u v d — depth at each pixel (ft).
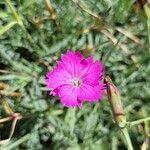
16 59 0.48
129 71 0.48
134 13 0.49
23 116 0.46
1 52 0.47
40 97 0.47
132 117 0.47
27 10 0.48
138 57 0.49
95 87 0.42
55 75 0.43
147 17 0.47
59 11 0.48
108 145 0.46
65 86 0.43
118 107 0.39
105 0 0.49
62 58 0.44
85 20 0.49
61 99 0.42
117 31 0.50
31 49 0.48
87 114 0.47
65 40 0.48
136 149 0.47
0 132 0.47
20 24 0.45
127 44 0.49
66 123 0.46
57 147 0.46
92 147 0.46
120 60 0.49
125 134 0.40
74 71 0.43
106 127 0.47
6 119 0.45
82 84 0.43
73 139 0.46
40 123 0.47
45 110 0.47
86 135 0.46
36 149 0.46
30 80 0.47
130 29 0.49
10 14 0.47
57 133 0.46
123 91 0.48
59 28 0.48
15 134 0.46
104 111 0.47
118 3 0.48
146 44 0.49
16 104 0.47
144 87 0.48
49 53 0.48
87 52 0.48
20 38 0.48
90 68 0.43
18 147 0.46
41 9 0.49
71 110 0.46
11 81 0.47
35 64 0.48
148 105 0.48
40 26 0.49
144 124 0.47
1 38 0.48
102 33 0.49
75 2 0.48
